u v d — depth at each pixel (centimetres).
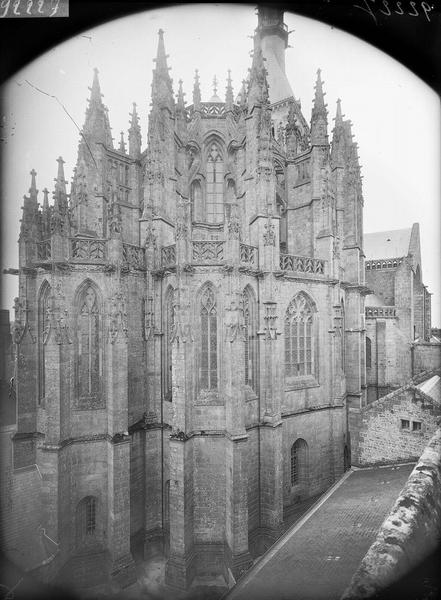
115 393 2734
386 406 2552
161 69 3362
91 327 2883
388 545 988
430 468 1337
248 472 2898
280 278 3153
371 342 5753
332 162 4388
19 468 2608
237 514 2564
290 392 3275
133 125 4466
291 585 1537
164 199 3316
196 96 4162
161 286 3177
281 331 3180
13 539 2280
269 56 6231
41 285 3108
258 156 3122
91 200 4044
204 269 2792
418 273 6228
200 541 2700
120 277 2823
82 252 2848
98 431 2800
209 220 4072
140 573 2767
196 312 2800
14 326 3133
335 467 3544
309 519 2105
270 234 3050
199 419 2733
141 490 3034
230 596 1564
